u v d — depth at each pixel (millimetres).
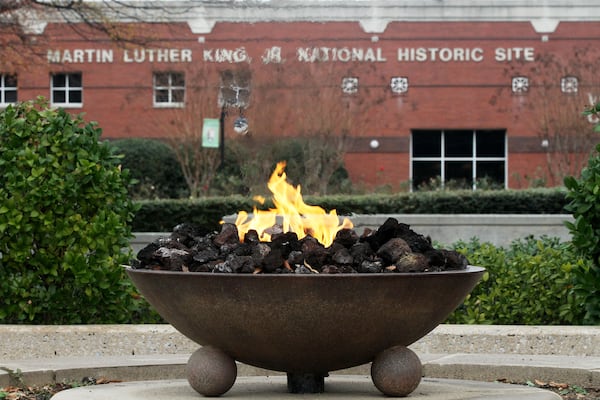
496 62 33781
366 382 6777
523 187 33594
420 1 33750
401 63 33781
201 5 32219
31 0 25891
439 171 34219
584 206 9031
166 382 6984
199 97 29859
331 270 5664
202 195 28219
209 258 5922
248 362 6016
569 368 7367
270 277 5457
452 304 5895
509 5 33625
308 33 33000
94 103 34156
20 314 9125
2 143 9336
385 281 5508
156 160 29344
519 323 9539
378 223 16438
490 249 9977
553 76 33062
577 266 9039
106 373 7480
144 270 5906
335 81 32562
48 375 7320
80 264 9039
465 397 5988
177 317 5891
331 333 5621
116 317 9312
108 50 34031
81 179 9305
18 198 9109
